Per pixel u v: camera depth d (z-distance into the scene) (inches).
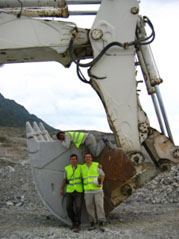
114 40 326.6
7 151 896.3
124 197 316.5
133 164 315.9
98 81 326.0
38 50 336.5
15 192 493.4
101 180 300.8
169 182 492.4
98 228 299.1
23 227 314.0
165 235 271.6
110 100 325.4
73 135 312.8
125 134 323.9
